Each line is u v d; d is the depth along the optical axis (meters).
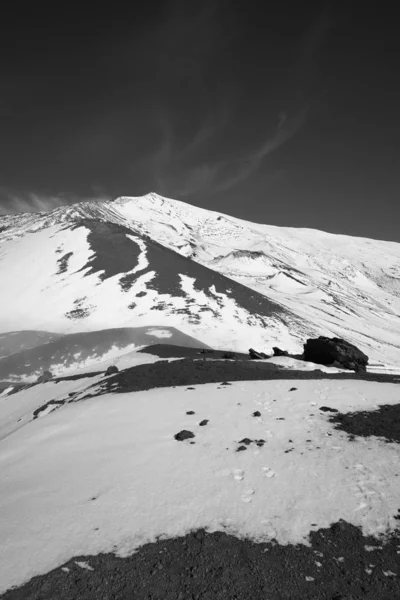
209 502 8.55
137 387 19.95
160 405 16.12
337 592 6.09
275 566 6.69
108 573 6.79
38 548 7.56
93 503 8.92
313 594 6.10
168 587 6.44
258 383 18.22
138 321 72.06
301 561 6.75
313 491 8.55
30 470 11.62
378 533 7.15
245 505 8.33
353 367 25.48
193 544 7.33
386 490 8.26
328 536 7.22
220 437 12.02
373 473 8.93
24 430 16.69
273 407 14.34
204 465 10.27
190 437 12.23
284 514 7.92
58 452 12.71
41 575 6.85
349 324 122.44
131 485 9.57
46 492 9.77
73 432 14.47
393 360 85.50
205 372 21.88
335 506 7.98
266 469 9.70
